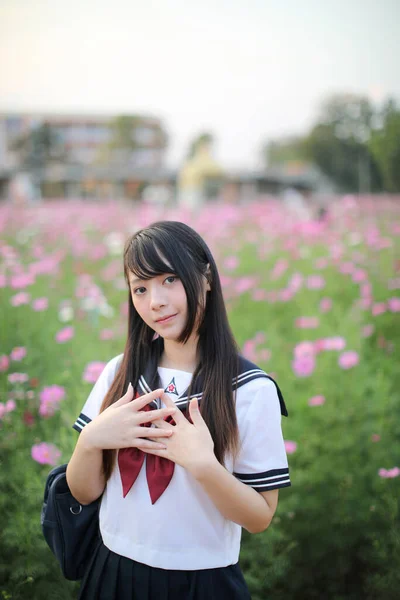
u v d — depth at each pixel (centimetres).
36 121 5469
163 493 121
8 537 192
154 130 5697
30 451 225
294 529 222
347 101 4062
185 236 124
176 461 115
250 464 122
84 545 137
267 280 560
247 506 115
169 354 133
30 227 867
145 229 125
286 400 279
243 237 773
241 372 127
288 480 122
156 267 119
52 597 182
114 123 5631
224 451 121
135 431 118
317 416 263
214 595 122
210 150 4025
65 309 380
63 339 311
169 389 128
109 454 130
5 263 481
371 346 398
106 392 138
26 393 246
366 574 222
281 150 5403
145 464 124
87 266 619
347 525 222
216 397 122
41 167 5259
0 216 995
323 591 220
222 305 130
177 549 121
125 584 124
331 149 4153
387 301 475
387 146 1653
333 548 222
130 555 124
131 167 4466
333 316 425
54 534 135
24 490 201
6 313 391
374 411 271
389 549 215
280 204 1266
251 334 407
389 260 572
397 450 254
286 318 460
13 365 295
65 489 136
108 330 331
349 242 675
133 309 136
